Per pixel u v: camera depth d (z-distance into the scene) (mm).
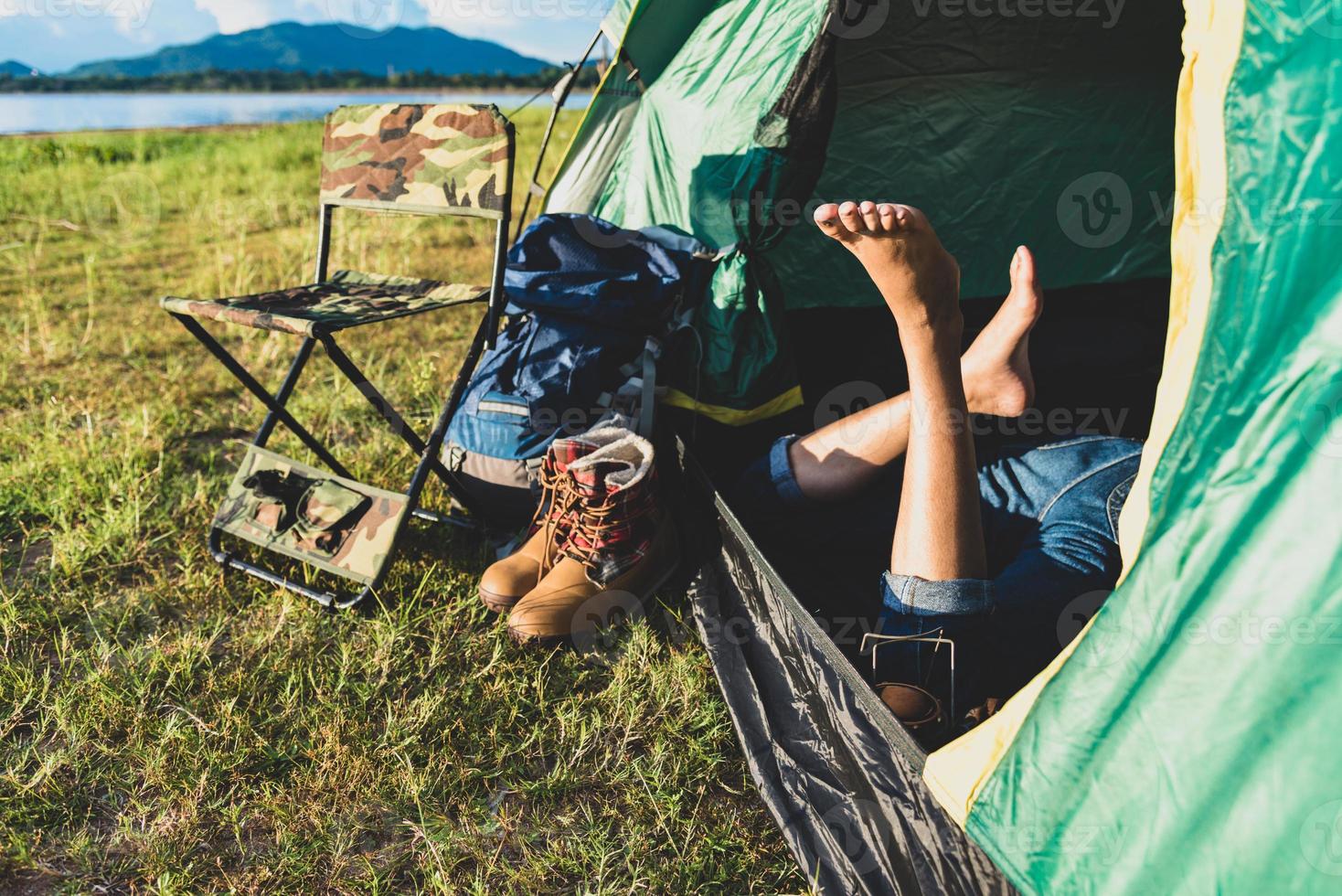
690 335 2371
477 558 2291
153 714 1762
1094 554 1491
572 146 2807
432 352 3721
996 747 1130
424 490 2562
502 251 2068
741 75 2305
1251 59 857
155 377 3438
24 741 1716
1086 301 3160
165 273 4984
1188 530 919
